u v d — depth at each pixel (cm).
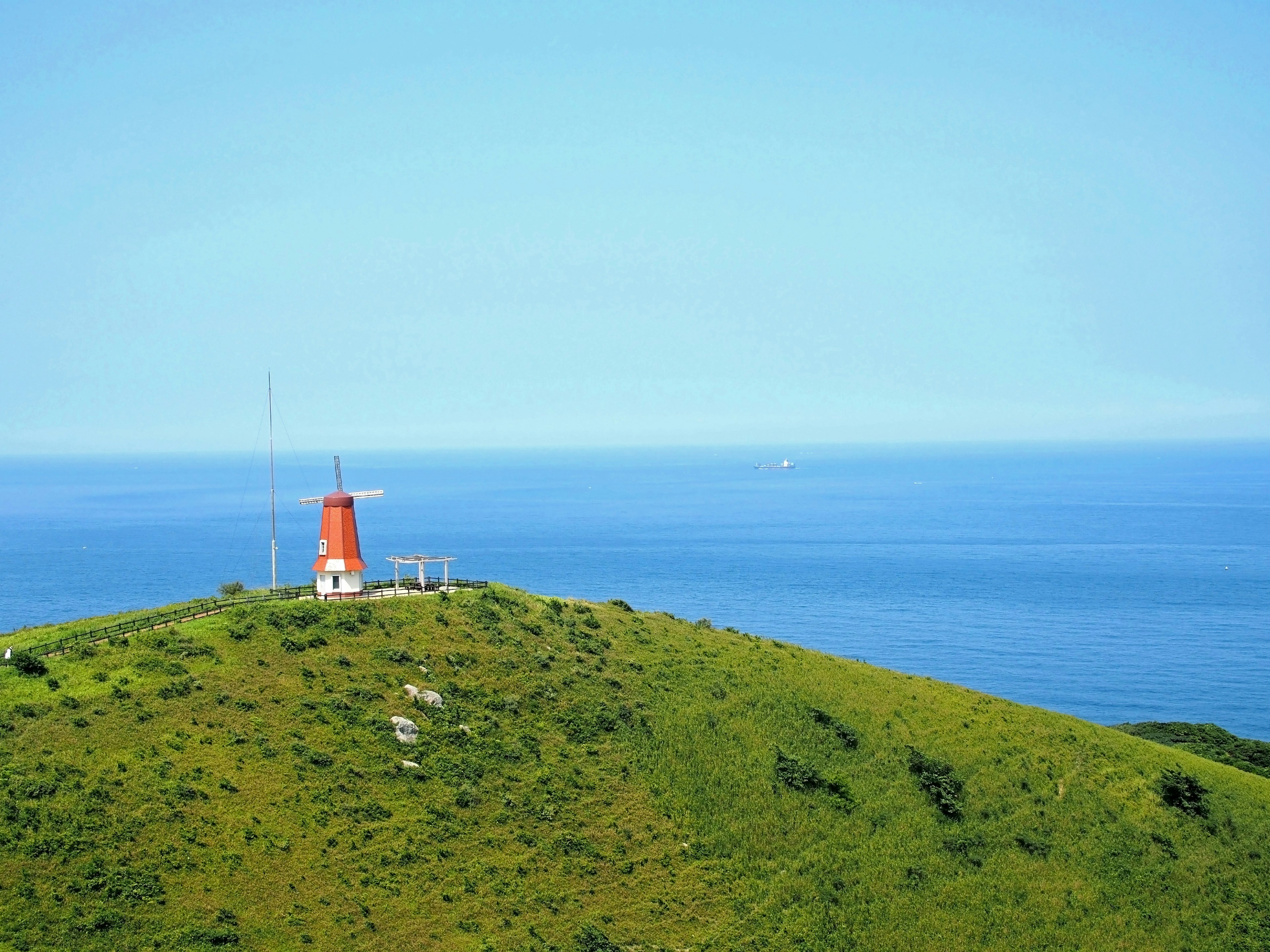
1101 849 7919
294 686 7281
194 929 5250
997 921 7056
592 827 6925
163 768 6144
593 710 7981
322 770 6575
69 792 5769
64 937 5006
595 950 5928
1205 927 7400
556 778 7231
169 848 5653
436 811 6606
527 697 7931
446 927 5816
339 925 5584
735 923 6512
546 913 6153
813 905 6781
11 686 6544
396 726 7138
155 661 7094
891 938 6725
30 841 5406
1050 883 7481
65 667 6894
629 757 7650
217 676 7138
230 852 5756
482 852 6444
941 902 7100
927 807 7925
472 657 8156
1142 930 7256
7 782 5700
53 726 6225
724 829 7231
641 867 6731
